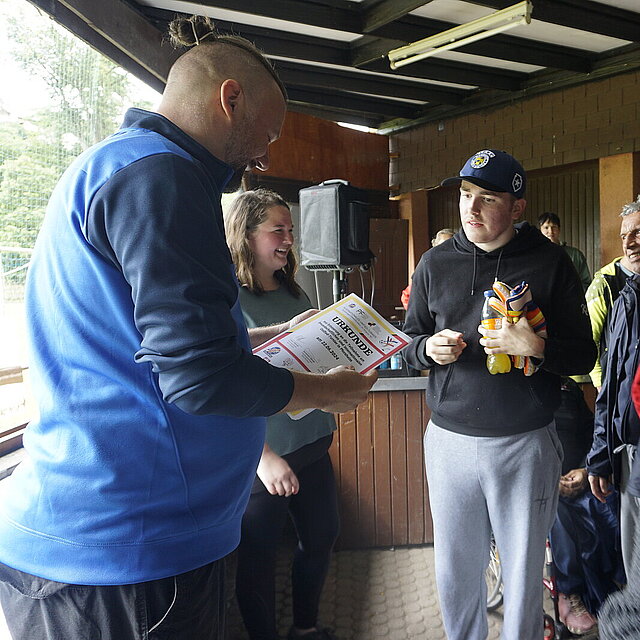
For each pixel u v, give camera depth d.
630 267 2.50
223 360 0.89
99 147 0.97
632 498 1.94
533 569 1.84
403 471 3.05
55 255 0.98
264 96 1.09
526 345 1.72
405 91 6.47
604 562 2.34
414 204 7.29
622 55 5.51
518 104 6.39
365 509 3.05
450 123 7.02
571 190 6.63
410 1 4.10
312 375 1.08
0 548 1.01
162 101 1.08
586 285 4.98
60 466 0.97
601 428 2.07
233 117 1.05
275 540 2.01
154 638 0.99
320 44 5.14
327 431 2.13
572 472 2.43
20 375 2.39
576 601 2.34
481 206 1.82
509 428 1.82
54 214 0.99
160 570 0.99
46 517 0.98
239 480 1.11
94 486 0.96
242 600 2.02
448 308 1.92
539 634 1.87
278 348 1.29
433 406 1.96
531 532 1.83
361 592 2.69
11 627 1.03
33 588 0.98
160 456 0.98
